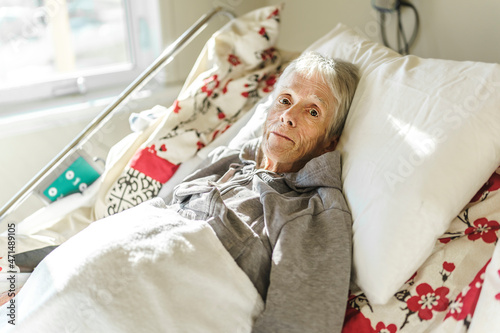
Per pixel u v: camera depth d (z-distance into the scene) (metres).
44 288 0.97
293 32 2.28
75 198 1.40
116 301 0.91
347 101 1.28
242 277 0.99
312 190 1.22
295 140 1.24
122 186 1.45
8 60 2.07
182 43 1.70
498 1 1.51
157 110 1.65
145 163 1.48
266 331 0.97
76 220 1.39
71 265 0.96
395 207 1.02
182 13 2.21
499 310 0.91
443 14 1.67
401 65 1.27
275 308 0.97
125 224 1.03
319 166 1.19
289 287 0.99
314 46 1.58
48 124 1.96
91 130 1.46
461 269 1.03
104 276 0.93
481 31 1.58
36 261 1.24
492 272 0.95
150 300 0.92
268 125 1.29
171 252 0.96
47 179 1.36
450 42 1.68
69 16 2.15
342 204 1.11
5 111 1.98
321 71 1.25
